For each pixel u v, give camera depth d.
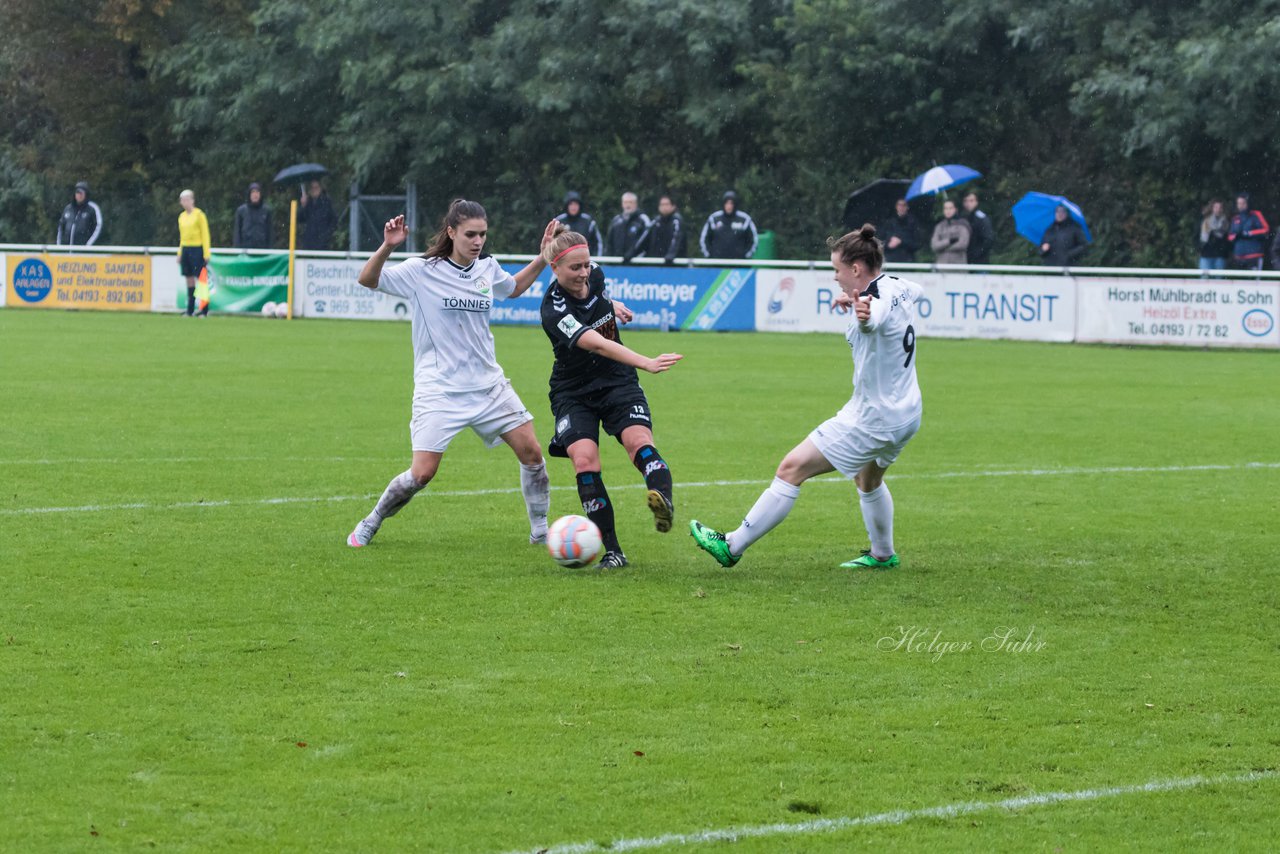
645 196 102.81
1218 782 13.13
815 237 97.94
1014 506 27.19
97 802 12.36
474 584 20.33
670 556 22.55
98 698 15.01
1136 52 83.12
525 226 103.44
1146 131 80.94
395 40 101.38
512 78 100.00
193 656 16.56
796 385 48.41
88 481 28.38
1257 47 77.81
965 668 16.50
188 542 22.91
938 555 22.75
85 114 117.25
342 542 23.16
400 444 34.06
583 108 101.19
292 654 16.70
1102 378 51.81
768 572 21.44
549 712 14.77
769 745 13.91
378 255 22.03
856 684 15.83
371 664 16.36
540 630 17.88
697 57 97.25
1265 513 26.53
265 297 81.00
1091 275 69.00
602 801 12.52
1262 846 11.83
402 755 13.52
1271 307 63.28
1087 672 16.41
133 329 69.94
